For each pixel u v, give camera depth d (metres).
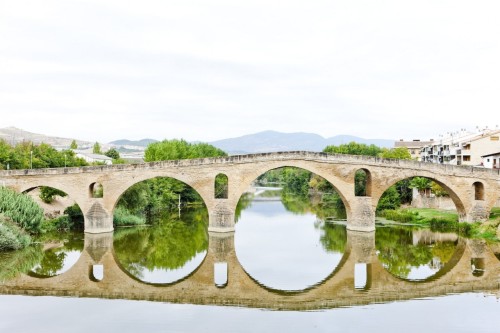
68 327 23.83
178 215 76.62
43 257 41.41
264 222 66.62
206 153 105.56
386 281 33.56
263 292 31.09
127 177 55.34
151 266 38.75
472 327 23.73
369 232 55.59
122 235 53.72
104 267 38.16
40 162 83.25
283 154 56.06
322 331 23.36
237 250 45.16
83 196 55.06
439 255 42.03
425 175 57.09
